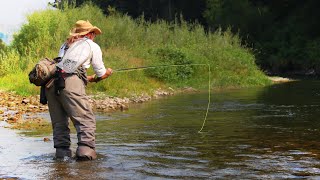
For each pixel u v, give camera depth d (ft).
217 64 61.98
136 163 15.42
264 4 101.50
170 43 67.67
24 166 15.12
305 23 97.19
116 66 50.80
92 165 15.20
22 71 50.96
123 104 35.96
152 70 53.93
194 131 22.11
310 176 13.69
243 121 25.46
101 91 43.14
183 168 14.71
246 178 13.48
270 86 56.39
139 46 63.46
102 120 26.27
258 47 93.30
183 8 118.52
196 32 71.97
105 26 64.85
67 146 16.79
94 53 16.97
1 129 22.81
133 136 20.70
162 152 17.19
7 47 62.08
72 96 16.31
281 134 21.04
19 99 37.01
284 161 15.64
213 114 28.86
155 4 120.26
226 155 16.65
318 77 76.18
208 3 107.14
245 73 63.21
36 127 23.49
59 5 67.56
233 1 100.58
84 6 72.33
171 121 25.76
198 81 56.29
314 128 22.74
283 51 92.63
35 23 60.75
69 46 16.98
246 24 99.19
